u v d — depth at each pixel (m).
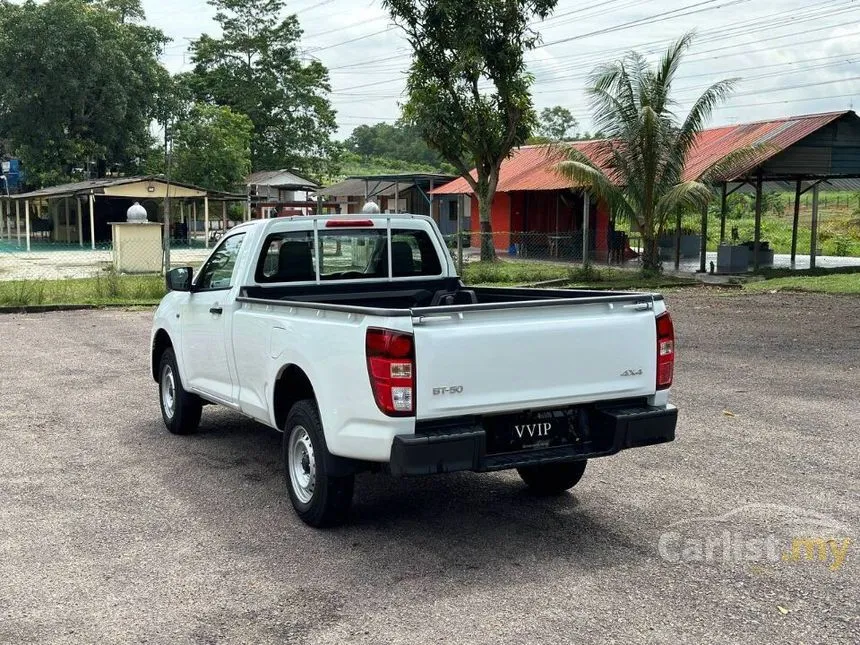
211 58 67.31
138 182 38.06
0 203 55.19
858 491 5.84
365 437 4.64
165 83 55.38
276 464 6.72
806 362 10.98
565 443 5.07
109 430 7.86
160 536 5.14
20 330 15.01
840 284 21.28
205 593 4.32
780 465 6.48
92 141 51.97
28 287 20.17
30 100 49.00
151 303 18.91
